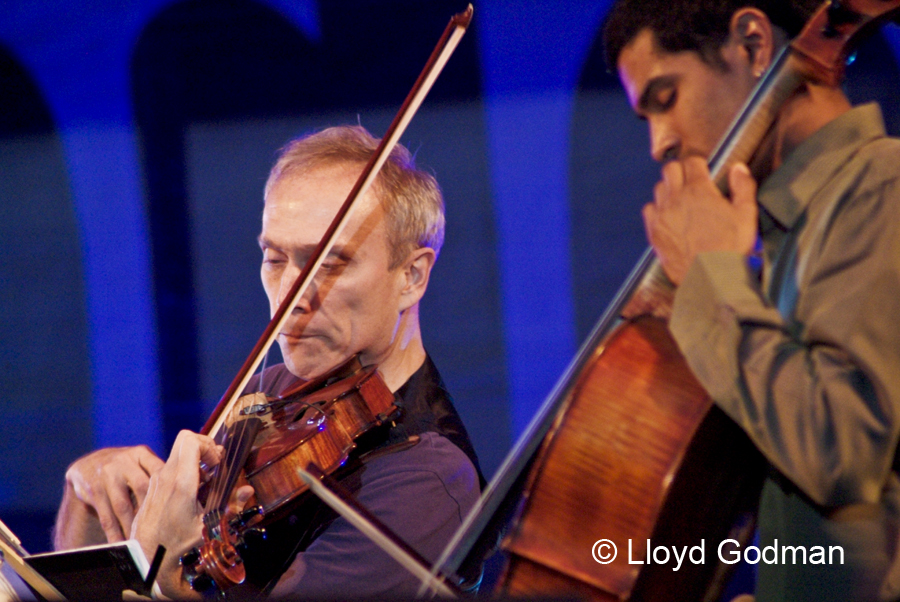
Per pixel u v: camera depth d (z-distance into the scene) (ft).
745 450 16.11
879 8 14.97
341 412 19.40
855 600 14.85
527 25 71.00
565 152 71.46
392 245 20.70
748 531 16.56
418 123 73.41
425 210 21.43
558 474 15.35
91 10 77.51
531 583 15.14
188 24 76.74
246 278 77.97
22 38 78.28
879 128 15.69
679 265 14.97
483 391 71.31
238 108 77.30
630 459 15.07
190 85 77.66
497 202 72.54
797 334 14.70
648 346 15.81
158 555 15.66
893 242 14.03
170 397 77.92
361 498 19.40
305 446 18.81
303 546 19.76
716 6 15.89
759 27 15.83
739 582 42.01
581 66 70.95
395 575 18.62
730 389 14.15
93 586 16.05
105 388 78.48
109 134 79.10
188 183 78.43
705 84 16.17
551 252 71.97
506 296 72.43
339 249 20.16
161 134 78.38
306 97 76.02
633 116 70.44
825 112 15.83
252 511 18.13
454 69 72.64
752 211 14.82
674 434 14.99
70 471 20.26
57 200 79.82
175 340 78.38
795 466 13.82
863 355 13.64
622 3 16.99
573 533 15.08
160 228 78.89
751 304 14.24
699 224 14.80
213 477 18.47
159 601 15.90
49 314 79.56
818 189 15.34
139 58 77.92
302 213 20.53
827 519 15.02
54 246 79.82
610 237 71.10
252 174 77.56
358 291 20.31
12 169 80.12
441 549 19.04
